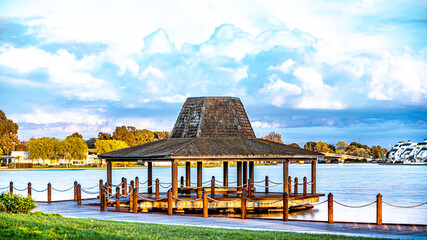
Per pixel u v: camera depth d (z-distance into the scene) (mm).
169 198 30266
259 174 143625
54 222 22531
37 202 38656
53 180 96312
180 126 40500
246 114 41250
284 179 37438
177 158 34812
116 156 39000
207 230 22141
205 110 39750
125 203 36188
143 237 19609
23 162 171375
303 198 38906
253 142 38844
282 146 40906
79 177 109312
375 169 197625
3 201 25594
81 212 31297
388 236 21469
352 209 40844
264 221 26641
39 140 161625
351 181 97312
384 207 43531
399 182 92625
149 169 43594
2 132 178875
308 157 38688
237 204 36344
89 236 19188
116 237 19250
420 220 34844
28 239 18203
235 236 20500
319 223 25734
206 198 29156
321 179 106688
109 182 40219
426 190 71188
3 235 18391
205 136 39000
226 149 36594
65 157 164125
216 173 162000
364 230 23266
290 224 25359
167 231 21578
